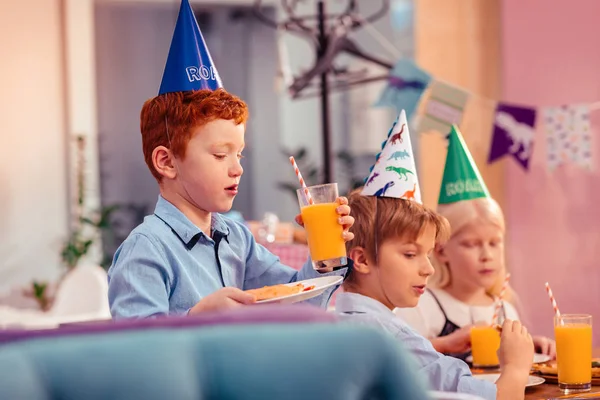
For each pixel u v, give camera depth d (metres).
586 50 4.67
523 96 4.75
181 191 1.68
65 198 5.37
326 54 3.97
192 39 1.74
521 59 4.75
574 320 1.80
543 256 4.73
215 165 1.64
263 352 0.65
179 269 1.62
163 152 1.68
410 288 1.77
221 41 6.52
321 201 1.68
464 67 4.92
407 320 2.34
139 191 6.14
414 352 1.68
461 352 2.19
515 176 4.74
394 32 6.18
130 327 0.84
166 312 1.53
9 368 0.60
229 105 1.67
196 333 0.66
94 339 0.65
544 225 4.73
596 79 4.66
